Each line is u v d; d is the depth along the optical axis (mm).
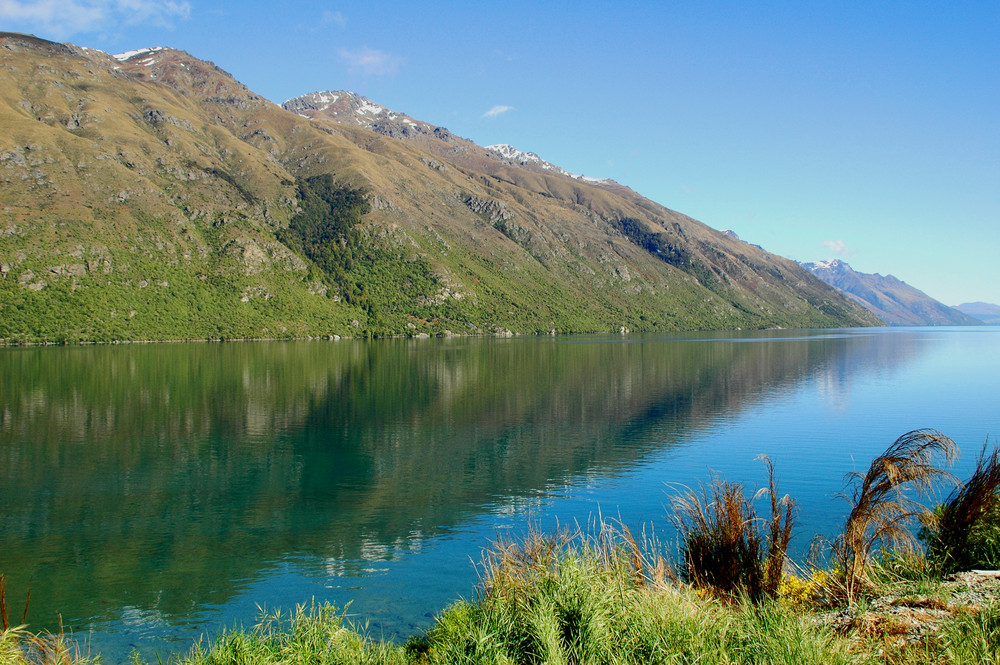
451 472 42812
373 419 64812
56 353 164750
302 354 167625
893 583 13312
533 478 40750
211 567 26734
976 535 14266
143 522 33031
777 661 9578
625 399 77750
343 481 40938
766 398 77312
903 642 10008
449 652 12523
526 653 11336
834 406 70000
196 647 17844
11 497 37750
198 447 51844
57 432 58156
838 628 10867
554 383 95750
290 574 25797
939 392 81688
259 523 32750
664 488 37469
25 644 14484
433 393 84812
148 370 117188
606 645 10719
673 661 10008
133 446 52219
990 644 9453
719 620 11234
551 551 14125
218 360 143500
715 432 55438
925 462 14508
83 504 36344
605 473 41625
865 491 14344
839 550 14469
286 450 50562
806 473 39875
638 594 12156
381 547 28875
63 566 27078
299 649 13797
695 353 166250
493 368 122375
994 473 14555
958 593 11812
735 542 14414
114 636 20844
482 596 15727
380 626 20594
